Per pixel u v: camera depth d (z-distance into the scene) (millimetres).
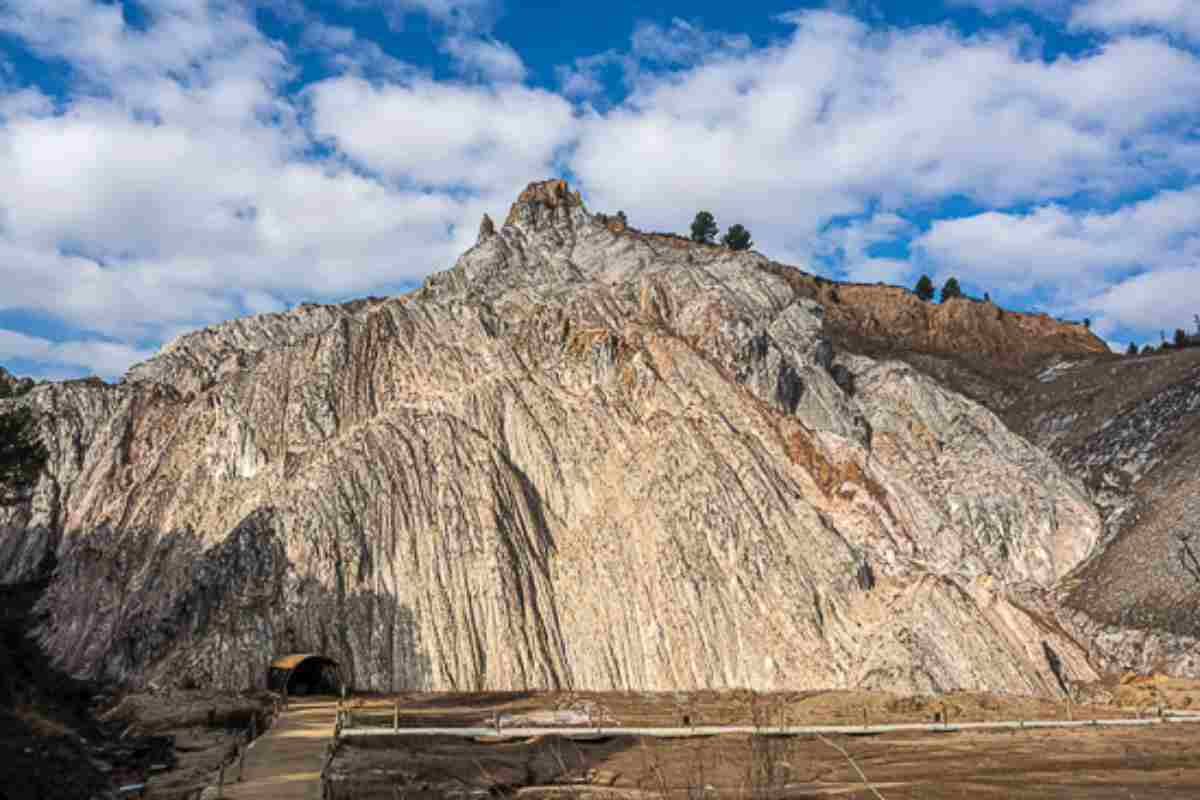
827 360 89938
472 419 74750
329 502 66000
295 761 34969
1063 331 132000
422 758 36438
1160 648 63125
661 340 80000
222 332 100625
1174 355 100062
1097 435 92500
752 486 68438
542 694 57938
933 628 59188
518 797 31469
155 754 36594
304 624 60094
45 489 80312
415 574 64062
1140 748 42875
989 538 76625
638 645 62094
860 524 68250
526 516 68750
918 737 45812
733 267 96938
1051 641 63281
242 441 76938
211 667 56875
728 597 63156
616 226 116188
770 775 16016
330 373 79938
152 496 76688
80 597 70500
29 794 26219
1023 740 45000
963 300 132625
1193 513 71688
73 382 91500
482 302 87562
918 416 87000
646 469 70562
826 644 60812
